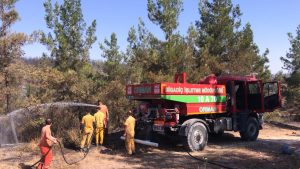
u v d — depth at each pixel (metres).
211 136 17.89
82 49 19.44
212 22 25.47
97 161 12.02
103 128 14.59
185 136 13.70
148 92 13.81
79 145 14.10
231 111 15.92
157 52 21.64
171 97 13.54
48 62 19.20
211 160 12.27
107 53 20.91
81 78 19.14
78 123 16.62
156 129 13.88
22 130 16.16
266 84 17.50
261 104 17.17
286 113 30.38
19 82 17.34
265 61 30.33
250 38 25.58
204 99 14.67
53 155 12.73
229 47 25.53
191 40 22.36
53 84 17.67
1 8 17.20
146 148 14.36
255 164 11.65
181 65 21.84
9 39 16.67
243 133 16.42
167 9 21.33
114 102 18.70
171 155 13.16
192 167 11.26
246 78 16.89
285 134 19.75
